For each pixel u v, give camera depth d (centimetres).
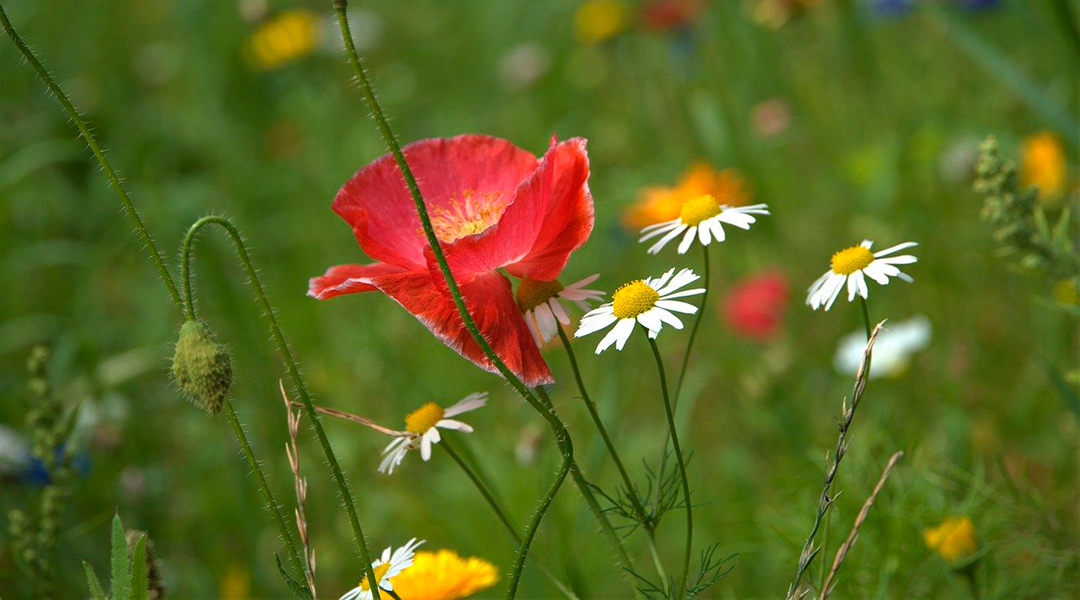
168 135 907
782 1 756
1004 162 337
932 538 327
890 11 734
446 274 216
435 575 278
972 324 554
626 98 903
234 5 991
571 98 924
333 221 759
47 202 808
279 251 756
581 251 719
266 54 909
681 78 807
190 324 220
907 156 627
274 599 478
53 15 1080
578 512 400
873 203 632
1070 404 359
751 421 487
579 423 503
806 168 757
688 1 812
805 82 813
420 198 214
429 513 487
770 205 640
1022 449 468
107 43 1083
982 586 344
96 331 677
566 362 568
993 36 743
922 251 594
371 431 552
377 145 805
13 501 457
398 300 230
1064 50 489
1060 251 339
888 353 484
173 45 1038
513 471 470
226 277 617
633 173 803
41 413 353
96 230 803
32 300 751
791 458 415
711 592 416
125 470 522
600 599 427
